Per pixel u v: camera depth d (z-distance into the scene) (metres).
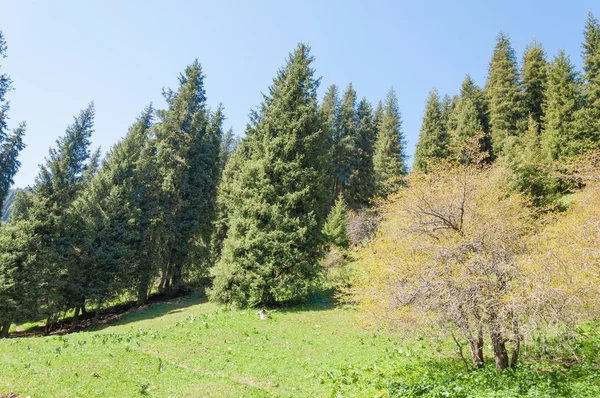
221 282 19.78
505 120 38.09
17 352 11.85
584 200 11.37
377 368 10.05
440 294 7.39
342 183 40.81
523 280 7.12
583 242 8.06
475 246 8.02
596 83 30.77
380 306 9.49
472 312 7.53
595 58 33.53
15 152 31.80
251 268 19.66
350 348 12.77
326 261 23.30
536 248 8.20
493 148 34.19
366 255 11.64
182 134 33.12
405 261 9.38
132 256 27.89
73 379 9.12
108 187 28.59
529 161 19.83
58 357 11.09
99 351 11.87
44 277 22.84
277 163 20.78
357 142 41.47
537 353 10.19
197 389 8.73
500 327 7.27
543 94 37.47
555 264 7.19
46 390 8.38
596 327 11.04
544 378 7.66
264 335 14.62
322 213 22.75
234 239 20.28
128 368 10.21
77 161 26.25
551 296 6.74
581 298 7.30
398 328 9.02
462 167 11.16
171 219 31.28
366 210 28.47
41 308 23.23
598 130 26.73
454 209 9.72
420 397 7.39
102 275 26.11
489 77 45.66
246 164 22.05
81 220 26.19
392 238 10.60
